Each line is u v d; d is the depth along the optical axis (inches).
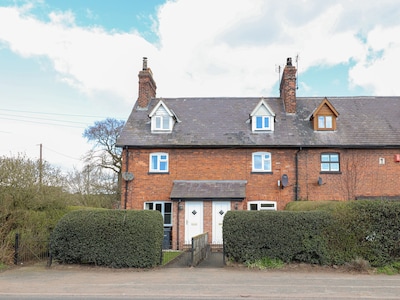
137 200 859.4
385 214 498.9
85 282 423.2
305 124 906.7
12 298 357.4
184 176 861.8
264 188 848.3
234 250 514.9
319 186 839.1
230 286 400.2
